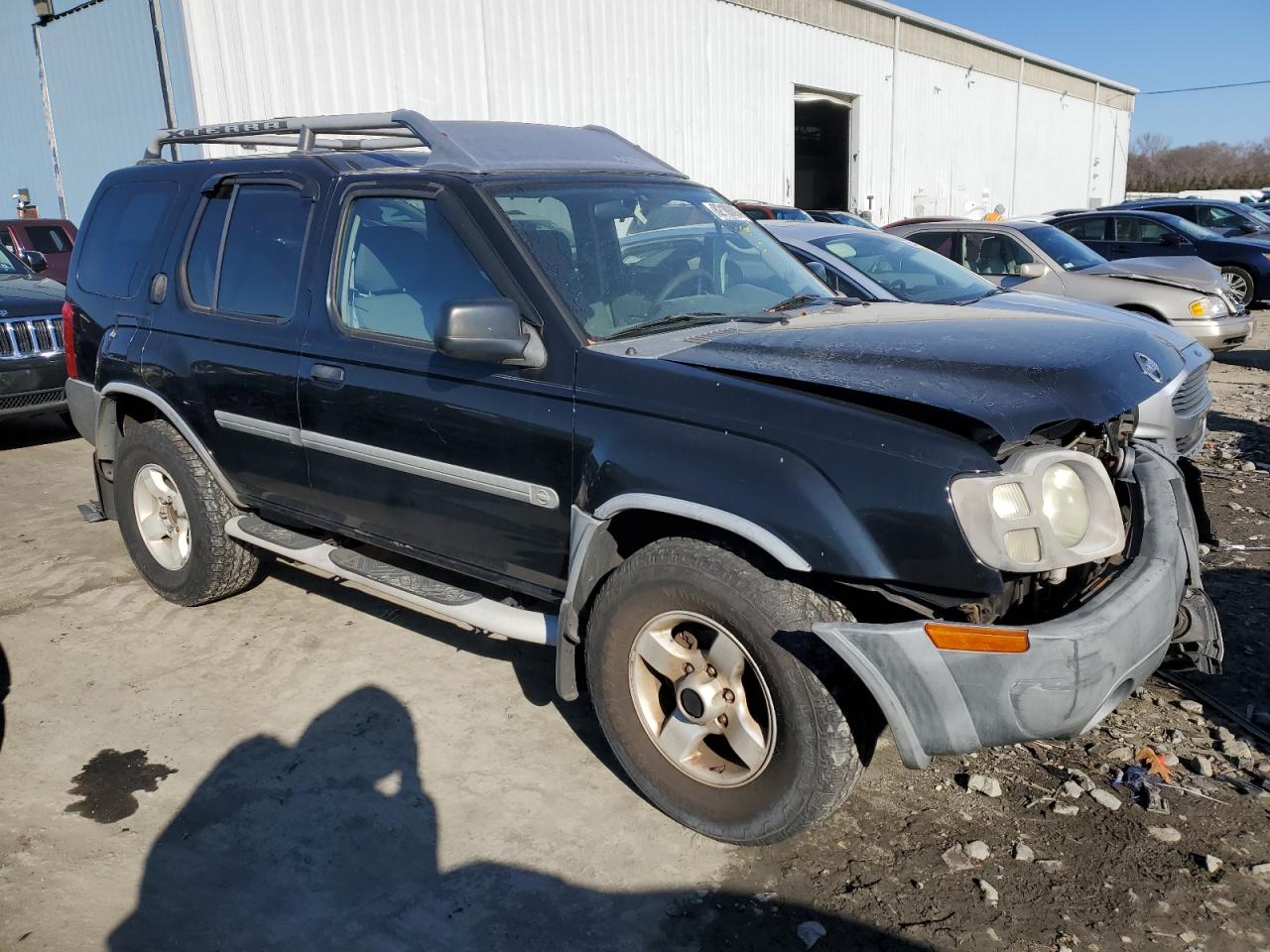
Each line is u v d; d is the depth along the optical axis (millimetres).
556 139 3943
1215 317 8992
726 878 2752
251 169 4039
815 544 2469
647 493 2729
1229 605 4418
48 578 4988
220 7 12422
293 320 3723
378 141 7098
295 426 3723
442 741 3469
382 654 4121
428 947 2521
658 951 2494
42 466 7207
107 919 2627
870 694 2660
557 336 2986
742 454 2600
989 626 2363
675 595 2748
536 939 2543
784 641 2564
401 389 3324
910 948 2480
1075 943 2482
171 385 4199
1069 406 2520
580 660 3791
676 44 19672
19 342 7270
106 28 13727
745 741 2752
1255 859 2783
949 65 29672
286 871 2814
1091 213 15461
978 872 2746
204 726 3578
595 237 3379
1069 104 37125
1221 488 6207
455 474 3234
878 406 2557
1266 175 61906
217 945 2539
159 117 13328
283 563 5160
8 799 3152
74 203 15883
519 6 16125
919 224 10258
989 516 2357
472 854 2877
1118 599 2494
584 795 3146
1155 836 2881
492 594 4160
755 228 4168
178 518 4520
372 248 3518
